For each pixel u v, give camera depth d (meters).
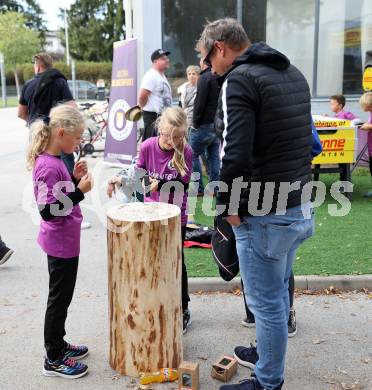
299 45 9.93
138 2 9.37
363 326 3.71
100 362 3.27
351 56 9.90
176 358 3.15
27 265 5.07
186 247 5.35
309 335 3.59
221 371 3.07
